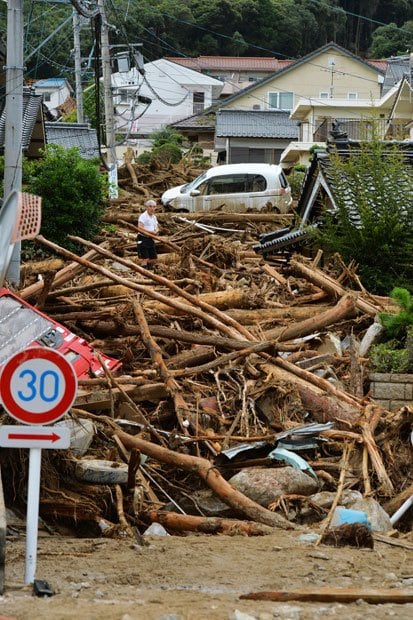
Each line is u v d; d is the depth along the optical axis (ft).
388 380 43.01
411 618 19.08
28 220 25.73
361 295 57.11
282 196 112.27
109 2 119.24
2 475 33.01
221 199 112.27
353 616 19.02
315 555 26.89
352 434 37.88
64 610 19.30
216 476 33.81
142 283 57.11
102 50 119.96
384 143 69.97
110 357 47.60
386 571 25.12
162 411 41.24
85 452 35.86
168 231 96.84
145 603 20.45
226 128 202.28
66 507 32.63
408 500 34.19
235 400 41.24
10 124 53.52
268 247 76.18
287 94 214.48
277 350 44.55
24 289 51.57
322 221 70.90
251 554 27.20
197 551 27.66
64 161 79.56
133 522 32.55
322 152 77.41
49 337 37.45
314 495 33.99
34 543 22.38
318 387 42.37
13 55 53.26
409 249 62.39
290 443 37.32
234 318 54.13
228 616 18.62
